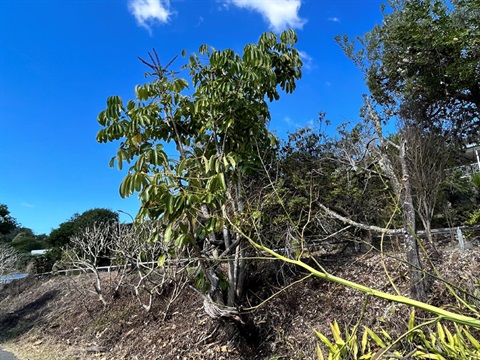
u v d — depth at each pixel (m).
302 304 5.66
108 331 7.82
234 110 5.04
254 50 4.95
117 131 5.03
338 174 6.35
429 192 6.26
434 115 8.57
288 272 6.20
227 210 4.93
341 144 6.60
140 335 7.06
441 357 2.47
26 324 10.78
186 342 5.96
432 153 6.59
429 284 4.47
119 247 8.94
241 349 5.30
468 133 8.86
